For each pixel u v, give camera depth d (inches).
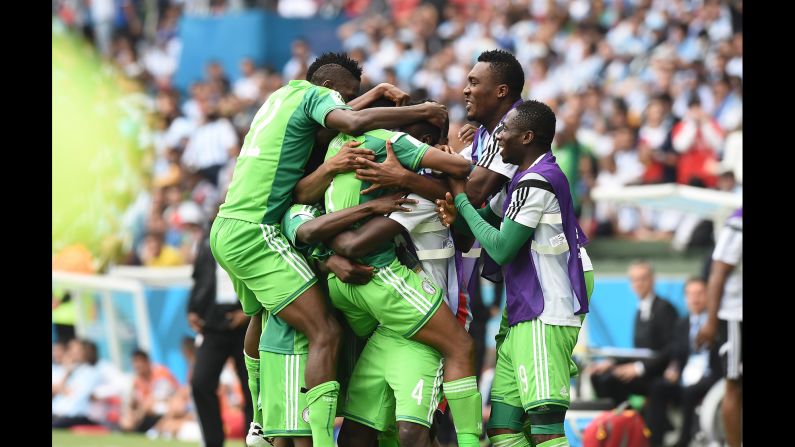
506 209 727.7
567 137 1599.4
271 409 753.6
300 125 747.4
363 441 752.3
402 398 717.9
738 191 1453.0
